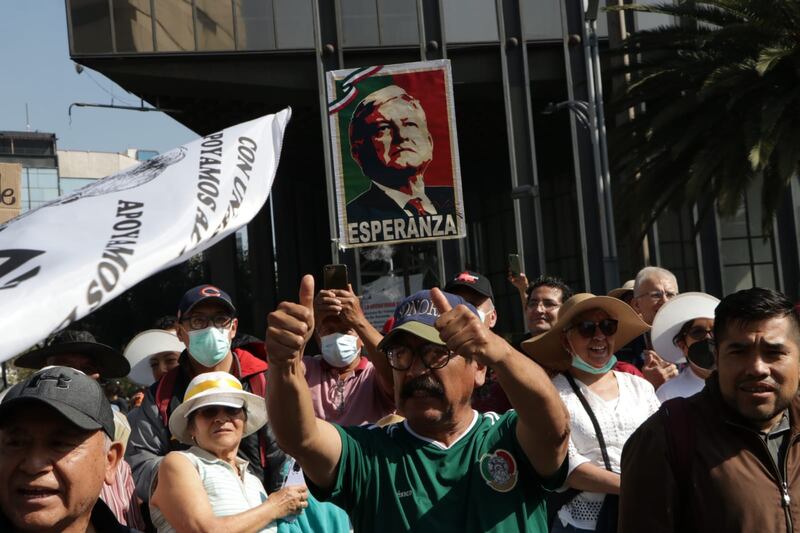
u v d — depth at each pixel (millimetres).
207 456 6273
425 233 28094
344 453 4629
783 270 42469
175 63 40219
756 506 4500
